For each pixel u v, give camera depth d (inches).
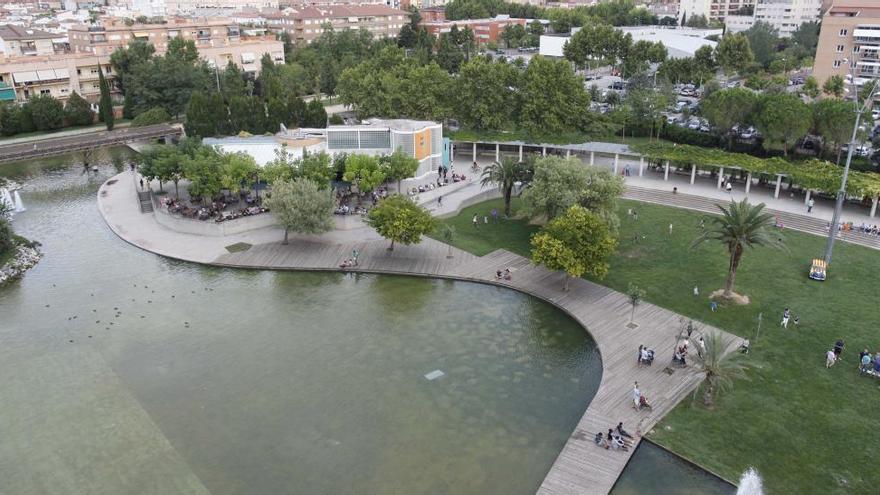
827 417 2154.3
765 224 2787.9
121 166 5438.0
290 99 5856.3
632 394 2295.8
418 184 4564.5
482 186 4498.0
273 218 3880.4
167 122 6525.6
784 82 7086.6
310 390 2377.0
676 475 1935.3
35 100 6304.1
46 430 2165.4
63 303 3034.0
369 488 1902.1
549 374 2472.9
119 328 2815.0
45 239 3801.7
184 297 3090.6
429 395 2345.0
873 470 1924.2
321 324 2842.0
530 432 2146.9
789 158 4852.4
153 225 3971.5
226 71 7288.4
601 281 3174.2
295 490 1894.7
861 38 6865.2
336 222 3833.7
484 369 2506.2
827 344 2573.8
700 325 2741.1
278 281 3250.5
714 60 7460.6
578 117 5172.2
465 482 1925.4
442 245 3619.6
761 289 3029.0
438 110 5477.4
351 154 4185.5
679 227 3789.4
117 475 1963.6
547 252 2925.7
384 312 2942.9
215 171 3939.5
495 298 3063.5
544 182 3449.8
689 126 6048.2
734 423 2139.5
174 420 2212.1
